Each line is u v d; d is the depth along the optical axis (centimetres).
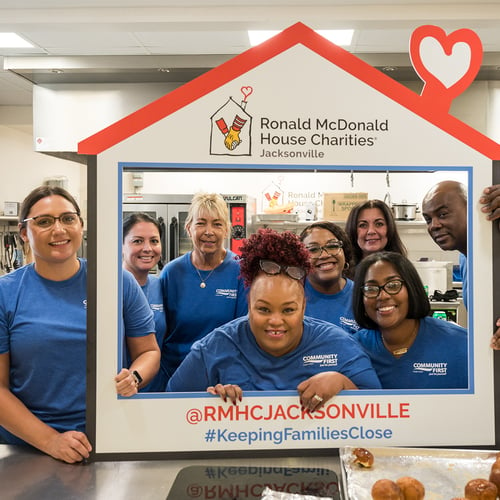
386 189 160
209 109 118
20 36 318
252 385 121
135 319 127
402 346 124
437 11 273
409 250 133
